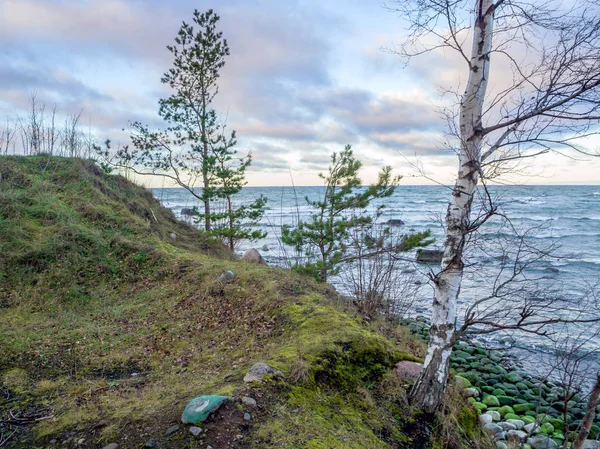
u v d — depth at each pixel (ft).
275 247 62.90
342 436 11.87
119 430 11.04
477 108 11.92
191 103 41.81
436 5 12.20
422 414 13.89
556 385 24.08
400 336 22.21
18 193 32.58
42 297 23.66
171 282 27.07
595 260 53.01
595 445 17.47
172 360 17.22
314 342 16.89
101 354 17.56
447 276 12.99
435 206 124.06
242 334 19.62
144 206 42.96
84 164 43.11
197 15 39.93
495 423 19.83
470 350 29.73
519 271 13.71
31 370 15.64
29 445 10.66
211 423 11.07
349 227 28.32
